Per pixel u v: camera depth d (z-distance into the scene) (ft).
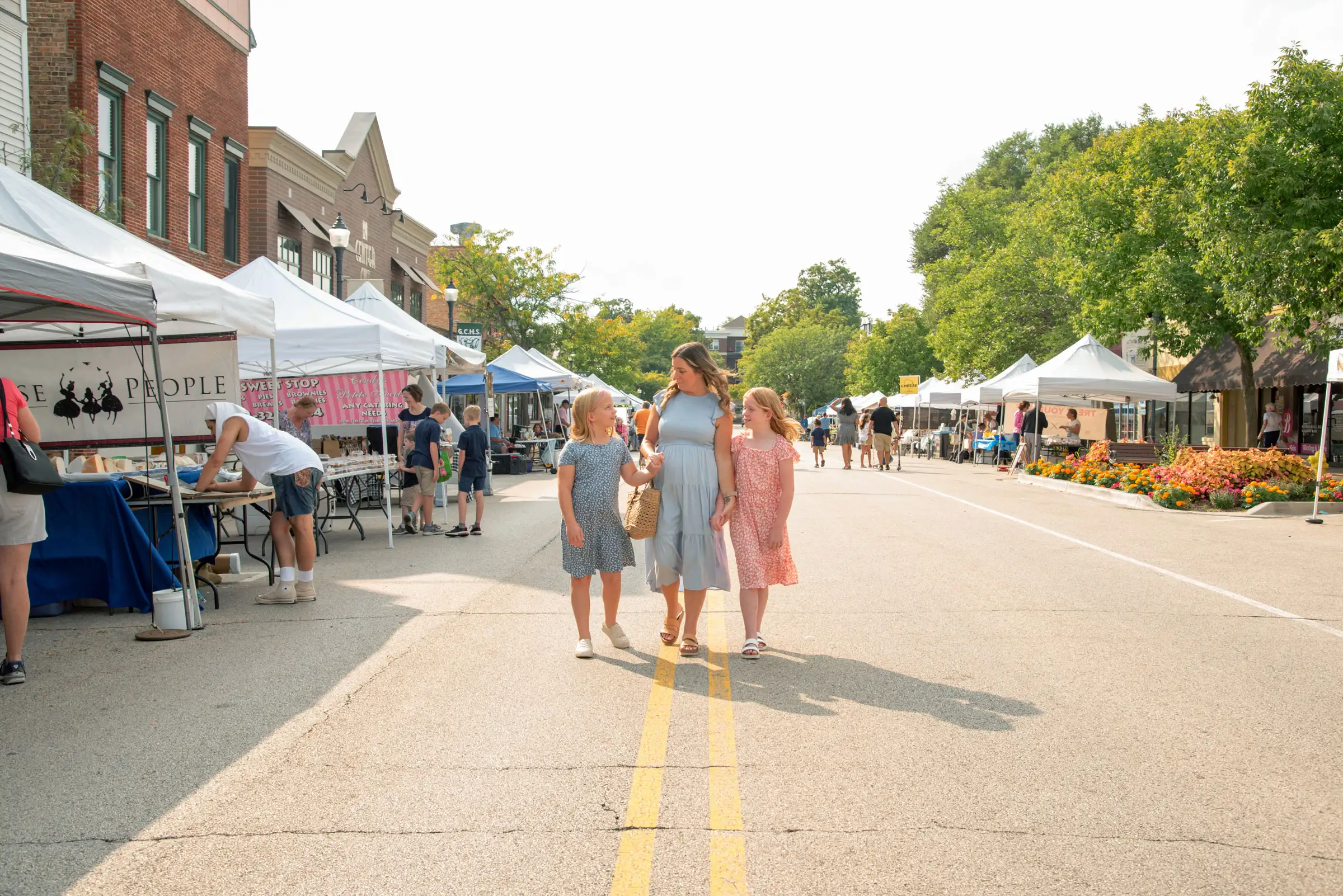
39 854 12.53
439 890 11.48
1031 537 43.34
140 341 32.12
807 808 13.78
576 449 22.29
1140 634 24.40
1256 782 14.67
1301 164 61.00
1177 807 13.76
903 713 18.08
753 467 22.03
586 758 15.76
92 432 34.17
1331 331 62.85
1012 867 11.99
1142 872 11.85
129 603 26.55
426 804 13.98
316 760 15.79
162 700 19.21
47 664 22.06
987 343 128.57
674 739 16.67
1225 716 17.88
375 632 24.91
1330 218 61.05
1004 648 23.04
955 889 11.46
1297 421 98.32
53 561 26.45
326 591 30.73
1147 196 84.89
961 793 14.29
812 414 293.84
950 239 161.17
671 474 22.09
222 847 12.69
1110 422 111.65
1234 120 65.77
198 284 29.30
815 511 55.26
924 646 23.24
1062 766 15.34
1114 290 88.33
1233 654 22.44
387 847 12.64
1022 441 93.56
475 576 33.60
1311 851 12.40
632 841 12.74
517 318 153.07
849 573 33.88
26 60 50.26
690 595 22.21
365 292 61.67
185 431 34.14
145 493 28.07
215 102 71.05
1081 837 12.80
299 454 28.66
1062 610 27.40
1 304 25.26
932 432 139.03
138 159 60.90
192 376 34.12
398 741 16.66
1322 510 53.21
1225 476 57.00
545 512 55.83
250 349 44.09
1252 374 81.41
